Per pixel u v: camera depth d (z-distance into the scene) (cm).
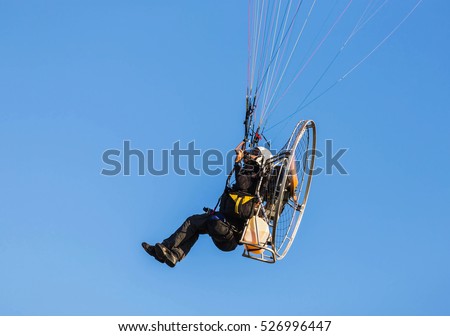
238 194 3097
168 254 3203
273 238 2997
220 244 3228
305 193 3369
